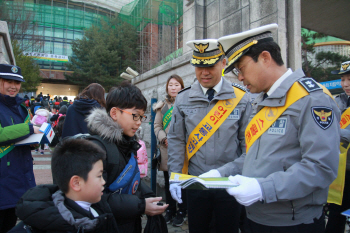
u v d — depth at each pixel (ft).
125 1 110.63
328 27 21.77
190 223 6.45
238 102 6.72
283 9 11.21
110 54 89.20
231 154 6.53
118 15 104.58
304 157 3.88
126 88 4.88
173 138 7.07
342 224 7.78
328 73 33.96
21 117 7.72
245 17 12.44
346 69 8.63
